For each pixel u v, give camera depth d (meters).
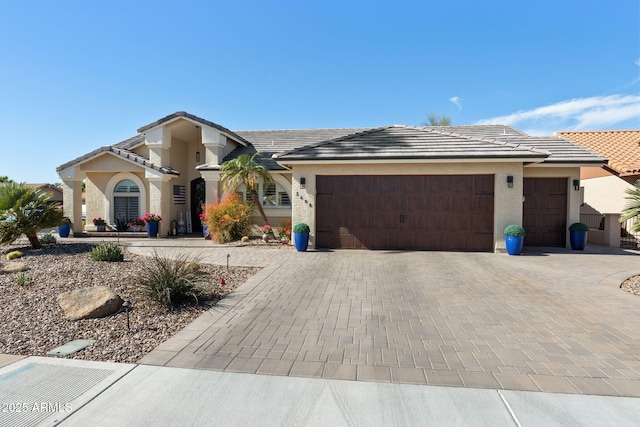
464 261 11.26
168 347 4.96
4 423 3.31
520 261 11.28
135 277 8.05
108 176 20.56
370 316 6.25
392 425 3.30
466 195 13.15
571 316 6.24
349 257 11.99
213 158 18.42
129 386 3.96
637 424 3.32
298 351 4.84
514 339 5.25
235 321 5.99
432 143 13.39
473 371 4.30
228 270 9.88
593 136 21.20
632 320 6.04
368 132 14.49
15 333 5.37
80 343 5.07
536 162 12.84
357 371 4.29
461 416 3.43
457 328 5.70
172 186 20.33
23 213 11.94
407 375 4.20
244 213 16.34
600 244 15.56
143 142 20.28
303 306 6.80
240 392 3.85
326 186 13.77
